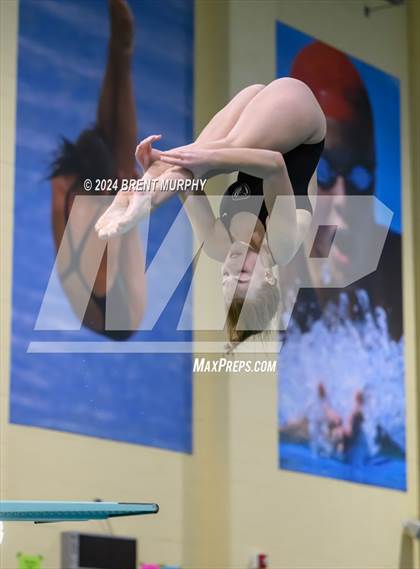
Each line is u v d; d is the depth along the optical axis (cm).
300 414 3638
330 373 3775
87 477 3028
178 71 3428
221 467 3366
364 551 3822
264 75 3597
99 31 3212
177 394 3316
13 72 2967
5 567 2791
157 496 3222
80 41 3155
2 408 2836
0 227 2880
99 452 3070
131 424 3169
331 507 3709
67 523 2962
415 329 4197
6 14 2969
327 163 3834
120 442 3133
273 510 3481
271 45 3641
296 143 1756
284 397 3581
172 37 3425
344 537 3744
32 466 2889
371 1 4131
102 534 2942
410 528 3956
